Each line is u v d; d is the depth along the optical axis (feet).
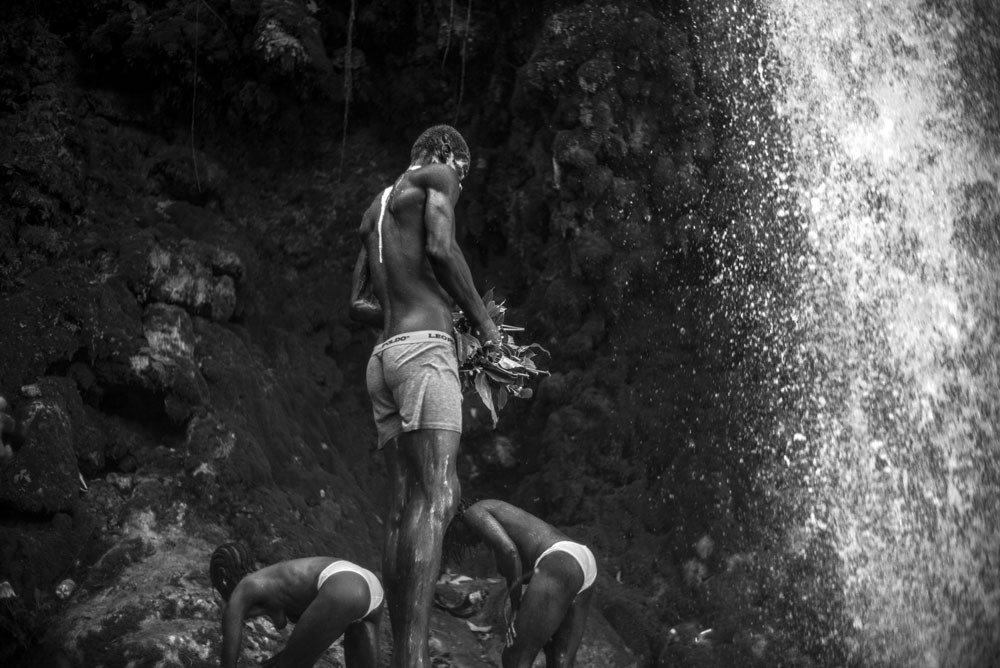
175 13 29.48
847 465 25.49
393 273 15.85
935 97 28.81
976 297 27.45
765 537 24.85
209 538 23.80
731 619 24.04
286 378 28.48
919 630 24.43
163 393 24.98
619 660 23.67
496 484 28.68
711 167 27.84
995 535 25.75
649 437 26.86
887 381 26.40
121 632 20.77
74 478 23.44
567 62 28.35
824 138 28.40
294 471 26.21
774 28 28.84
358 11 31.04
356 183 30.91
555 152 27.96
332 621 15.64
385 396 15.70
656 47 28.02
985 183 28.04
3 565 21.86
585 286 28.17
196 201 29.66
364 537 26.17
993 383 26.86
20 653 21.17
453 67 30.81
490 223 30.30
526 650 15.78
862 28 29.27
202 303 26.96
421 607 14.52
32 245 25.76
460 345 15.78
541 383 28.43
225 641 15.98
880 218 28.02
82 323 24.85
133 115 29.48
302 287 30.30
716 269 27.27
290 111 30.22
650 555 25.64
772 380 26.17
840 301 26.99
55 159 27.09
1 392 23.57
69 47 29.17
